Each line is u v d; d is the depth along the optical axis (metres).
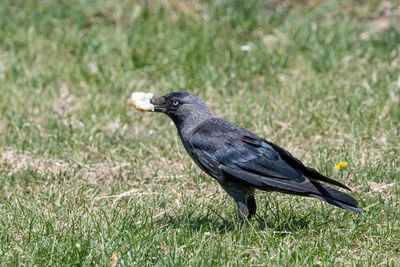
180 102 9.25
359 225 8.50
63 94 15.05
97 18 18.89
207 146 8.83
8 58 16.72
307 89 14.55
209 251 7.71
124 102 14.52
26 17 18.69
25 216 8.91
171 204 9.80
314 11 18.66
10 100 14.65
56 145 12.38
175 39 17.28
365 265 7.43
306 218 8.94
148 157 11.88
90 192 10.26
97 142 12.36
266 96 14.48
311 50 16.50
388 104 13.54
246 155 8.58
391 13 18.30
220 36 17.41
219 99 14.52
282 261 7.41
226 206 9.58
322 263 7.45
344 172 10.73
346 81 14.98
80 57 16.86
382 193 9.73
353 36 17.08
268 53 16.38
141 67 16.47
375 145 11.81
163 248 7.96
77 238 8.14
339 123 12.85
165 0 19.34
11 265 7.44
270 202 9.68
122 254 7.50
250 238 8.15
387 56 15.98
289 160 8.50
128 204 9.55
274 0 19.36
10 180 10.87
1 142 12.45
